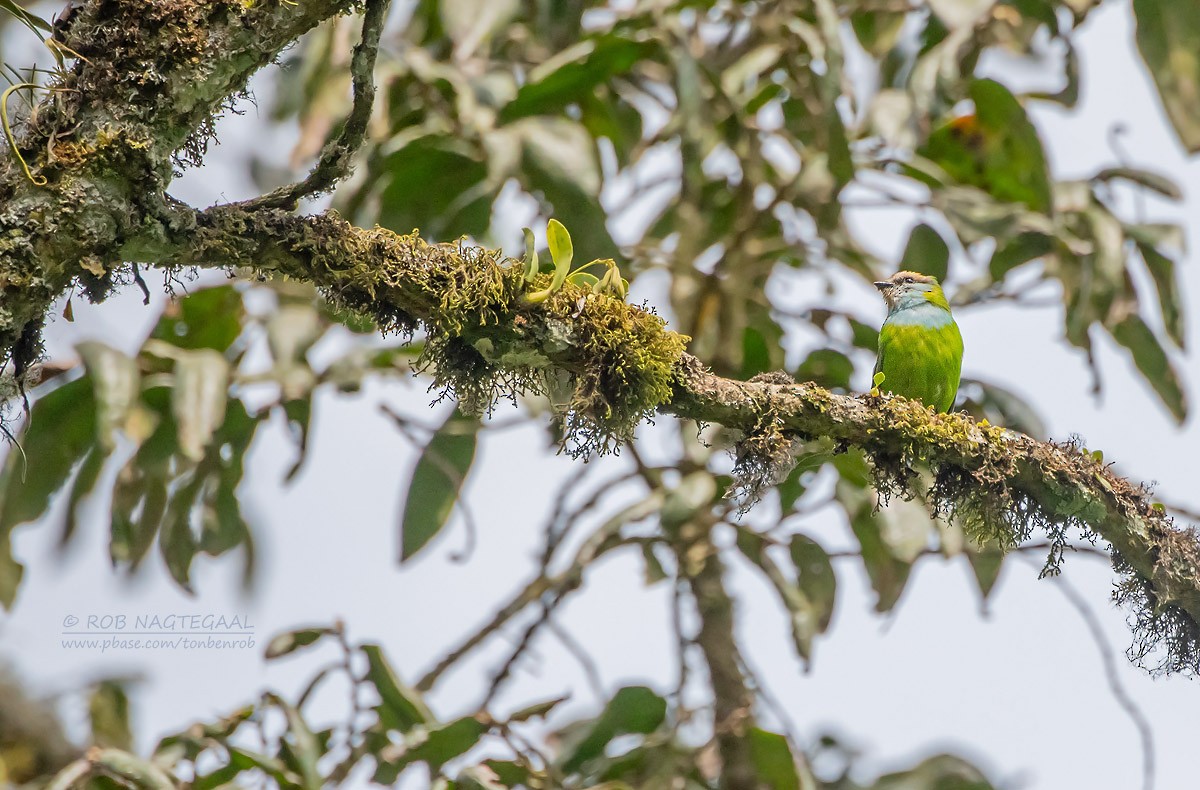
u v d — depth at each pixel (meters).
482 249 6.09
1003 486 7.30
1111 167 11.23
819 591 10.48
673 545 10.27
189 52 5.02
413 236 6.01
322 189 5.68
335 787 9.05
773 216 11.62
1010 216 10.77
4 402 5.30
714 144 10.59
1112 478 7.52
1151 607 7.77
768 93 11.41
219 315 10.34
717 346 10.77
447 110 10.27
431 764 9.03
